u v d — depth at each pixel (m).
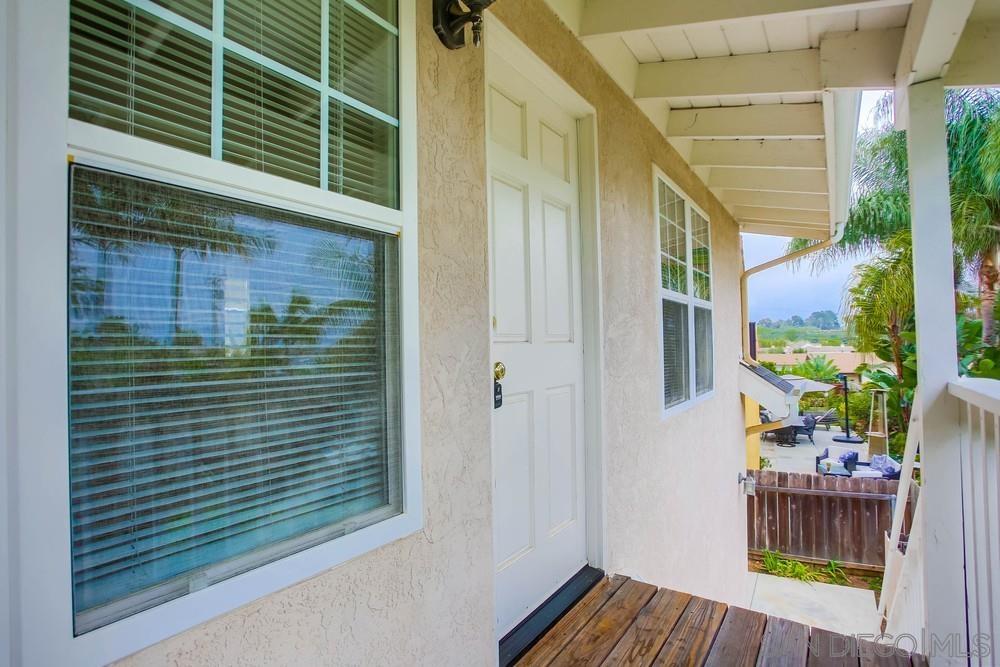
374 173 1.21
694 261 4.20
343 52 1.15
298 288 1.03
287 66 1.03
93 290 0.75
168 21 0.86
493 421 1.69
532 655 1.68
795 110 3.05
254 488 0.95
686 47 2.53
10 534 0.65
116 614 0.76
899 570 3.29
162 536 0.82
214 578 0.88
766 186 4.32
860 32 2.24
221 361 0.91
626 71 2.62
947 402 1.78
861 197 11.78
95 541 0.75
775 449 14.91
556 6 1.97
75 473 0.73
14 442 0.66
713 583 4.46
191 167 0.86
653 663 1.65
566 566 2.13
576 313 2.27
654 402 3.00
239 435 0.93
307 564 1.01
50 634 0.68
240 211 0.94
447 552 1.36
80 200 0.73
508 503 1.80
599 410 2.29
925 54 1.71
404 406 1.24
